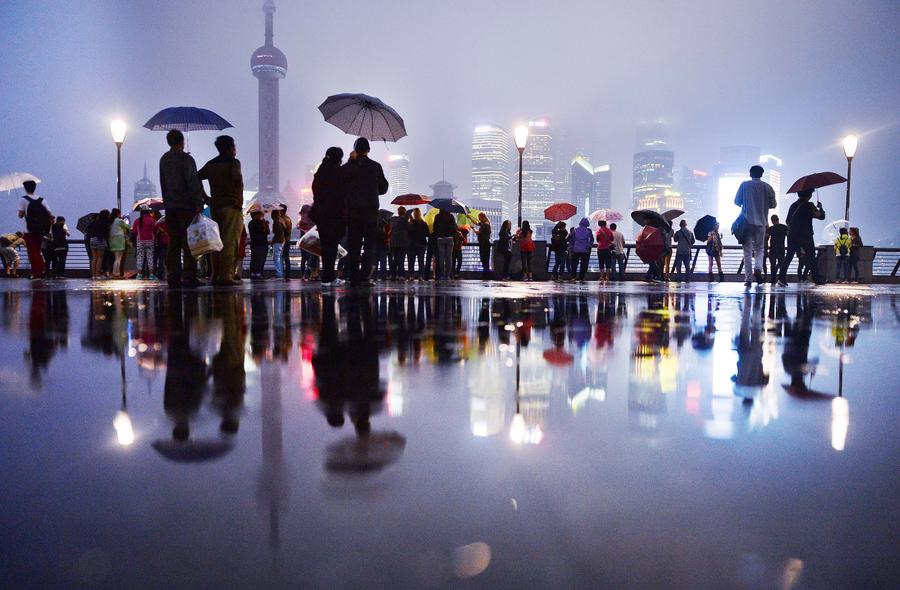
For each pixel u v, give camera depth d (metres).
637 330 4.28
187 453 1.27
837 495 1.05
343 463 1.19
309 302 6.79
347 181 9.94
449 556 0.79
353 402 1.84
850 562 0.80
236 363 2.68
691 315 5.68
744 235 12.76
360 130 14.04
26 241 16.00
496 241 21.70
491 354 3.02
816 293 10.80
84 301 6.80
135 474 1.12
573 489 1.05
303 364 2.65
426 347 3.25
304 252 17.36
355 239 10.04
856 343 3.66
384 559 0.78
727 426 1.56
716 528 0.90
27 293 8.42
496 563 0.77
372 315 5.26
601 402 1.86
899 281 22.14
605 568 0.76
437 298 7.79
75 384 2.14
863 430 1.53
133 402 1.83
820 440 1.42
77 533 0.86
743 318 5.42
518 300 7.62
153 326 4.22
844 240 20.77
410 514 0.93
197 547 0.81
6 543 0.82
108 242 17.19
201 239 9.14
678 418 1.65
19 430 1.47
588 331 4.18
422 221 17.31
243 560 0.78
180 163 9.59
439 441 1.37
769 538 0.87
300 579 0.73
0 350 3.04
